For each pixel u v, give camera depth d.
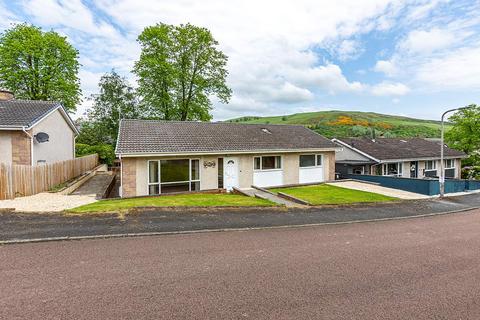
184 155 17.06
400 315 4.23
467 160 36.38
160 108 31.97
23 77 28.80
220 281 5.20
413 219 12.71
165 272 5.52
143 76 30.59
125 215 9.85
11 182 12.51
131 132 17.92
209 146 18.12
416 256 7.06
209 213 10.97
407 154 29.23
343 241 8.24
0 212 9.56
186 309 4.20
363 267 6.15
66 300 4.34
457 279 5.67
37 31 29.58
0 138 15.73
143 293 4.64
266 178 20.39
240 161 19.30
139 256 6.35
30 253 6.32
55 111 20.27
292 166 21.50
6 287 4.71
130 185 15.68
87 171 25.62
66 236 7.48
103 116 36.00
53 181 16.09
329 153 23.48
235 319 3.96
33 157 16.84
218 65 33.44
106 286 4.85
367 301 4.63
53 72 30.02
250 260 6.34
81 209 10.38
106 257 6.21
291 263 6.25
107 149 34.84
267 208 12.63
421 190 21.23
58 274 5.27
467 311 4.42
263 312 4.18
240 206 12.52
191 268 5.77
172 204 12.11
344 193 18.50
